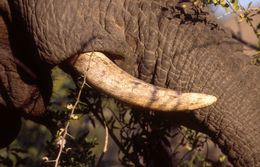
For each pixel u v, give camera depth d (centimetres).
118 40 758
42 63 793
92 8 764
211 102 688
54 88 1055
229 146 750
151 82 777
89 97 927
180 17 768
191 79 754
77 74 760
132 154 977
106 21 763
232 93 739
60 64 822
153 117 960
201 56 754
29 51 823
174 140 1121
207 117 752
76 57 752
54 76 1039
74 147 910
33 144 1452
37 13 768
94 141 923
